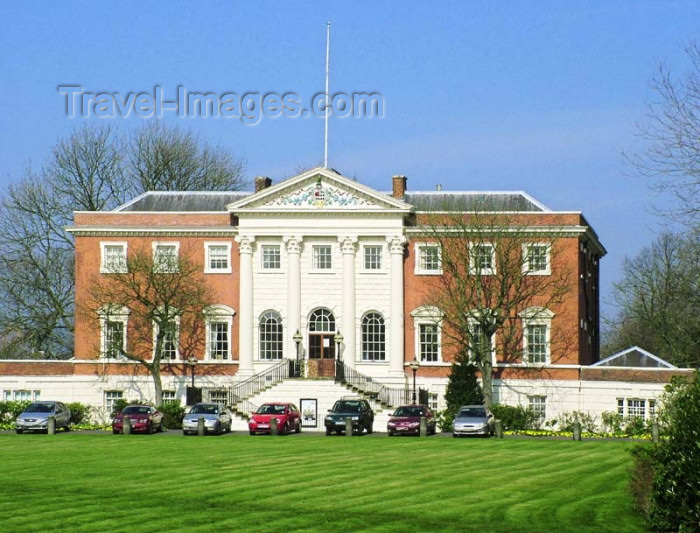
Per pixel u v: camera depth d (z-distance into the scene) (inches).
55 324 3900.1
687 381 1925.4
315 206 3260.3
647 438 2691.9
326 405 3090.6
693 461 1225.4
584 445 2336.4
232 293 3294.8
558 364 3186.5
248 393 3164.4
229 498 1528.1
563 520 1386.6
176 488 1617.9
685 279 2600.9
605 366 3164.4
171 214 3314.5
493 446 2304.4
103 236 3307.1
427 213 3260.3
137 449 2244.1
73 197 4042.8
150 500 1508.4
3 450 2230.6
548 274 3206.2
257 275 3282.5
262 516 1395.2
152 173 4269.2
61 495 1551.4
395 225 3248.0
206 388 3147.1
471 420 2652.6
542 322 3208.7
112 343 3201.3
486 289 3176.7
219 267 3307.1
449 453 2134.6
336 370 3134.8
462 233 3193.9
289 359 3169.3
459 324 3152.1
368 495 1560.0
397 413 2763.3
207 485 1648.6
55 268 3951.8
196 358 3235.7
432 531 1320.1
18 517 1368.1
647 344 4485.7
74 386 3282.5
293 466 1897.1
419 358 3248.0
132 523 1338.6
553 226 3198.8
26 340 3900.1
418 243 3262.8
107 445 2348.7
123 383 3280.0
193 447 2287.2
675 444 1274.6
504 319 3093.0
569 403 3166.8
